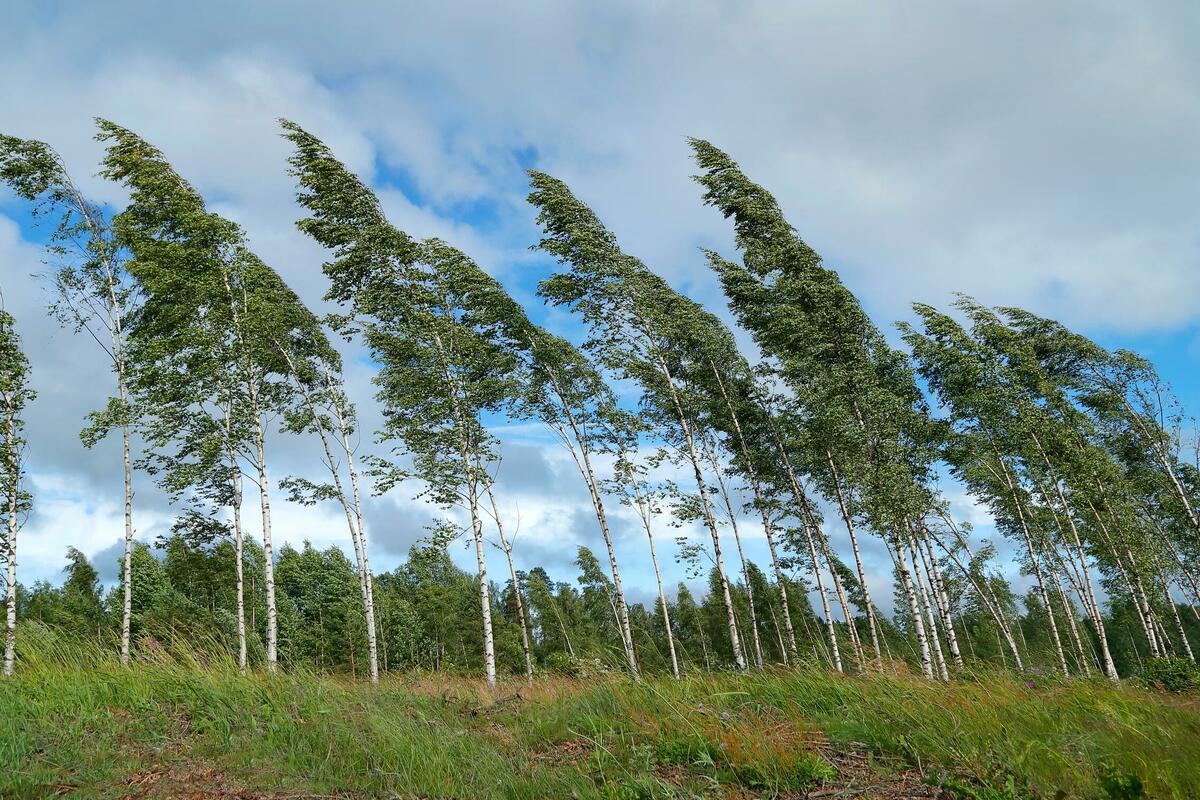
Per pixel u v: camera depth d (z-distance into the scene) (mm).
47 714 7508
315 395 21828
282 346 21516
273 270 22266
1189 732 6492
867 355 21281
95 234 20641
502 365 20984
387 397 19719
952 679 9891
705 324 23188
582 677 10172
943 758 6148
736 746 6344
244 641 18297
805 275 21062
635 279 22422
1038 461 25938
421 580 44469
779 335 21281
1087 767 5695
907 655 15727
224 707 8039
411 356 18938
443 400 18578
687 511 21609
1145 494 28828
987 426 26172
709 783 5980
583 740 7441
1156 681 14914
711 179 23328
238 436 19938
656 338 22391
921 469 24453
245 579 29672
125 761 6512
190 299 20109
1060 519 27312
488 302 20594
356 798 5887
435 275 19375
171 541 21250
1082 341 27172
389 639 35375
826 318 20797
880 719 7180
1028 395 26266
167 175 20891
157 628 10773
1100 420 27922
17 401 17562
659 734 7117
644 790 5781
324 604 37312
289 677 9695
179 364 19484
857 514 20609
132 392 19375
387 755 6715
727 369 23969
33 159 19828
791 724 7340
